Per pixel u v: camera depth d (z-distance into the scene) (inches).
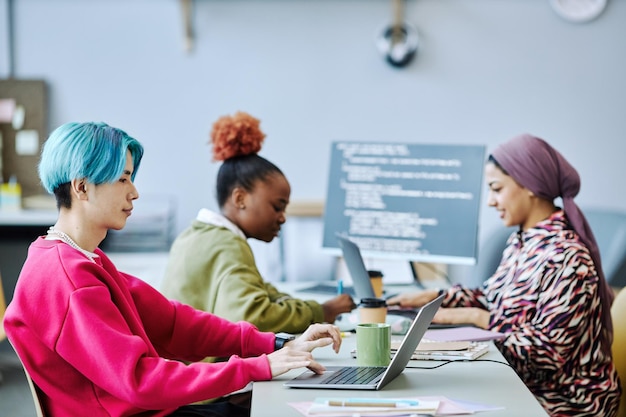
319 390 58.7
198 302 84.2
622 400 85.9
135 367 57.2
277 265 173.8
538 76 197.9
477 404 54.4
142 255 177.3
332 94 196.9
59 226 63.1
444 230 110.4
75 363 57.7
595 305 81.1
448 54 196.9
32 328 58.0
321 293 109.3
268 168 91.7
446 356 69.5
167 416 66.5
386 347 66.6
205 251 85.4
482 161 109.7
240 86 195.9
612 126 198.5
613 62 197.5
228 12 194.7
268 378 61.1
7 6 189.5
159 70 194.4
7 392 147.6
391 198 113.1
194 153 196.1
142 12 193.5
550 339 78.8
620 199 199.8
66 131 61.7
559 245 83.0
